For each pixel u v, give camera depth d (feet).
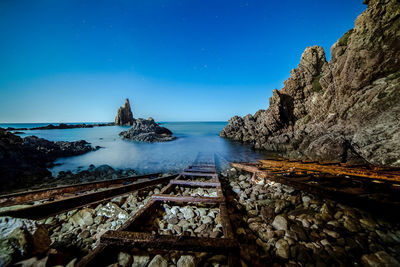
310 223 12.52
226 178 29.19
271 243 10.66
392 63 35.35
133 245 8.82
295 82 65.92
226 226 10.66
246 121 98.68
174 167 40.65
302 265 8.96
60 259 8.79
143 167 40.57
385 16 35.63
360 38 39.88
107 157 51.62
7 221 8.57
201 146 74.69
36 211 11.66
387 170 23.47
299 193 17.99
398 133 27.30
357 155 31.78
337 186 18.90
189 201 15.01
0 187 24.67
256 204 16.07
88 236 11.70
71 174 32.86
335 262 8.95
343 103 43.55
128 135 104.01
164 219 13.87
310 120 57.93
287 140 58.54
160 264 8.68
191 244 8.58
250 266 8.95
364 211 13.12
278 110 66.08
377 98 34.42
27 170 30.50
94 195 15.42
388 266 8.34
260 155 54.85
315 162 33.60
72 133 143.84
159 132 125.49
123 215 14.44
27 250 7.94
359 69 39.91
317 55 64.08
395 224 11.44
